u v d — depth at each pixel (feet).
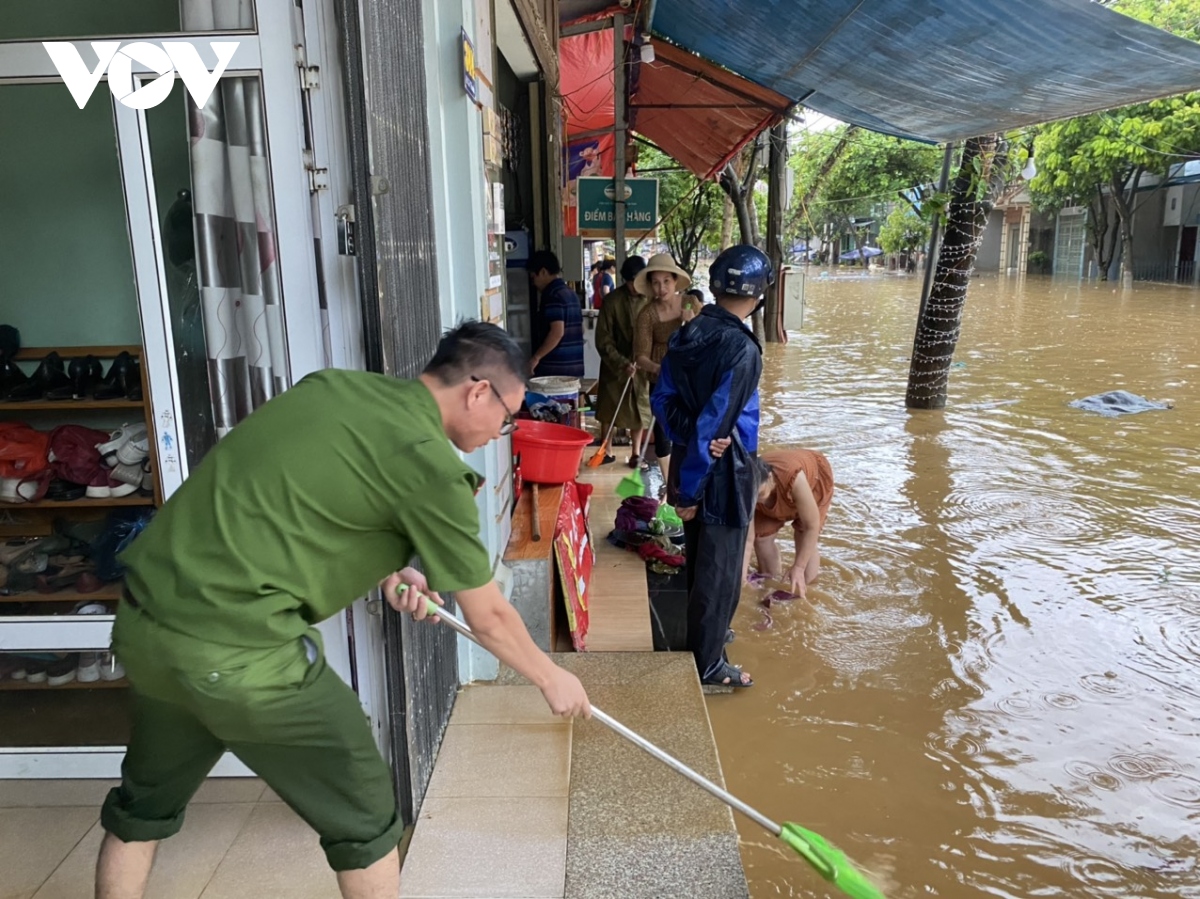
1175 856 9.95
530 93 26.94
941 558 18.62
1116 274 123.03
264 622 5.54
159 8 9.99
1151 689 13.50
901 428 30.63
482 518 11.39
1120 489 23.39
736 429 12.17
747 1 22.11
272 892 7.64
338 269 7.95
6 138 10.46
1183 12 73.56
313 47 7.61
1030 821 10.50
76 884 7.83
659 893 7.67
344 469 5.55
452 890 7.68
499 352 6.15
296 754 5.92
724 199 78.64
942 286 32.32
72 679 9.80
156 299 8.48
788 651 14.62
